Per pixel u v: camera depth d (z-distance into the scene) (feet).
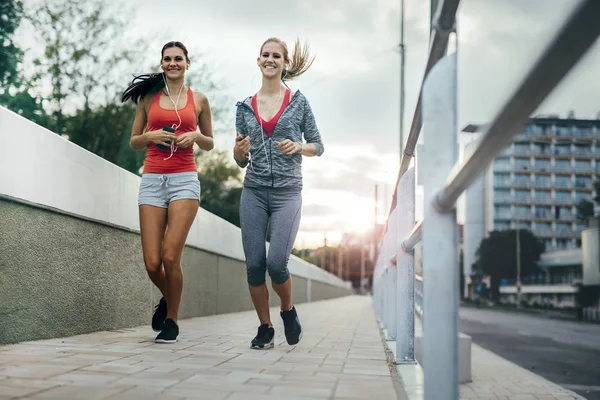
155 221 13.14
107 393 6.61
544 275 238.89
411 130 8.16
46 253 12.55
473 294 296.71
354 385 8.09
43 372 7.96
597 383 27.22
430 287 4.99
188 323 21.40
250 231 12.70
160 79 13.43
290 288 13.15
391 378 8.94
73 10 56.95
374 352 13.12
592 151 316.81
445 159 5.16
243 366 9.61
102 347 11.41
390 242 16.97
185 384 7.49
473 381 21.26
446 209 4.95
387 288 18.31
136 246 17.94
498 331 71.77
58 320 13.14
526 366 34.60
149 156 13.25
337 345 14.66
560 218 311.88
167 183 13.04
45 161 12.21
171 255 12.70
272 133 12.70
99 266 15.28
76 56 57.31
